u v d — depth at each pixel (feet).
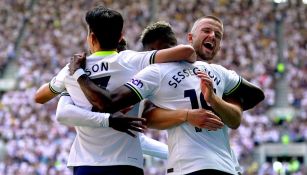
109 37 17.62
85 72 17.48
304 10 139.85
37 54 129.39
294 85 111.96
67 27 139.03
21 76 123.95
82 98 17.53
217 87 17.85
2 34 140.67
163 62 17.53
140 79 17.11
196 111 16.89
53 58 126.21
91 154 17.31
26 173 89.40
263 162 93.25
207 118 16.76
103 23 17.48
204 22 18.45
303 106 104.06
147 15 142.10
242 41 126.21
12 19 146.10
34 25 141.90
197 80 17.52
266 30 131.75
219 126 16.88
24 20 145.28
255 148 94.58
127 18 140.36
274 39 127.85
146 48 19.11
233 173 17.24
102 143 17.30
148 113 17.60
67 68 18.01
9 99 111.96
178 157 16.99
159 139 85.66
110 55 17.65
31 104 109.60
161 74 17.31
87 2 149.18
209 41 18.31
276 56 120.88
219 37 18.56
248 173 88.22
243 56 119.96
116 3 147.54
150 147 19.85
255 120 98.53
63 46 130.93
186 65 17.69
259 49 123.85
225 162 17.13
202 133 17.15
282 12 139.74
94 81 17.42
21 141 97.30
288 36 129.70
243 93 18.62
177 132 17.20
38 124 102.12
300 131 96.63
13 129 101.91
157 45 18.93
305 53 122.21
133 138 17.52
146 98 17.67
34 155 93.76
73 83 17.57
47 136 98.17
